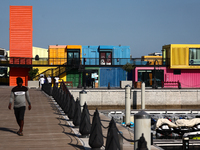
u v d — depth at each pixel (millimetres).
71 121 14039
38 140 9773
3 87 43594
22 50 50344
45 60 51281
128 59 50281
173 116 28719
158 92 36969
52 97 26344
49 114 16453
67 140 9828
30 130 11617
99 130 8148
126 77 49625
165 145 15320
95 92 35812
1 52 49375
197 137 18094
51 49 49812
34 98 25656
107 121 16500
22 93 10383
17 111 10430
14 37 50281
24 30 50406
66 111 16109
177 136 18953
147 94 36812
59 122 13719
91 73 49094
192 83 49312
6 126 12492
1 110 17922
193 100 37344
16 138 10070
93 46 50750
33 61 49594
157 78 48781
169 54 48750
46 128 12094
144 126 6191
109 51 50625
